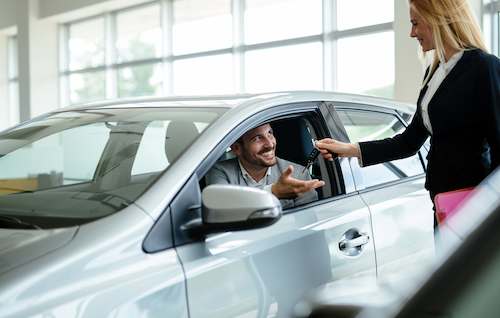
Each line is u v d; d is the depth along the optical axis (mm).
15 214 1592
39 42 11828
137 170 1705
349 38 7750
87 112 2172
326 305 733
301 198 2002
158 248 1446
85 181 1779
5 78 13711
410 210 2314
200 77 9641
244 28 8945
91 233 1393
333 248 1905
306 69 8203
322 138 2168
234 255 1584
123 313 1320
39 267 1275
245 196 1469
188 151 1646
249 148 2092
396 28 6574
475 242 651
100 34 11328
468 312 606
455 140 2070
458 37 2029
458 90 2025
